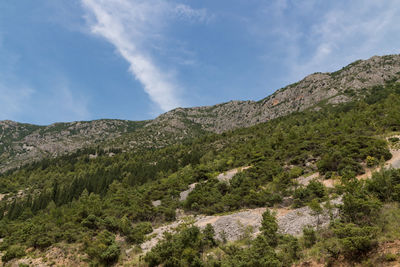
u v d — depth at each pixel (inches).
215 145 5064.0
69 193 3289.9
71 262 1094.4
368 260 494.6
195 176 2674.7
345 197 741.3
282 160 2225.6
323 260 583.5
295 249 676.7
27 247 1288.1
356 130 2397.9
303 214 1023.0
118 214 1729.8
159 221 1627.7
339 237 627.5
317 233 749.3
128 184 3339.1
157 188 2529.5
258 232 986.7
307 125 3939.5
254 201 1456.7
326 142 2194.9
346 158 1568.7
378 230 565.3
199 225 1307.8
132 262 1024.9
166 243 979.9
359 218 682.8
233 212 1432.1
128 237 1316.4
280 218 1077.1
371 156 1558.8
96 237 1270.9
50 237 1311.5
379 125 2303.2
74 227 1439.5
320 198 1158.3
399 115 2324.1
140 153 6717.5
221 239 1026.7
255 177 1977.1
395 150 1573.6
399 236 525.3
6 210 3280.0
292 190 1477.6
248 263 652.1
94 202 2161.7
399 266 435.5
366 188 946.1
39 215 2576.3
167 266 871.1
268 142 3211.1
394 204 761.6
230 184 1968.5
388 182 876.0
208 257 829.2
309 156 2073.1
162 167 3991.1
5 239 1499.8
